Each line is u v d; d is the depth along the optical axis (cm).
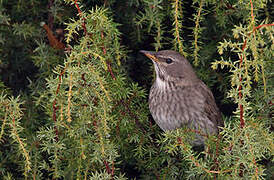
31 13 540
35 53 552
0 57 545
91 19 417
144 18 493
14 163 528
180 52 488
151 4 480
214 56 545
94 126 409
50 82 391
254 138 392
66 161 471
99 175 411
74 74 382
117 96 462
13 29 517
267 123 475
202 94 543
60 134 448
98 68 401
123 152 512
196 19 492
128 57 506
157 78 545
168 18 535
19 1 526
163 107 537
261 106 475
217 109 554
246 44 361
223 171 396
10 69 562
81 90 394
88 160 443
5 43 546
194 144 549
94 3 520
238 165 385
